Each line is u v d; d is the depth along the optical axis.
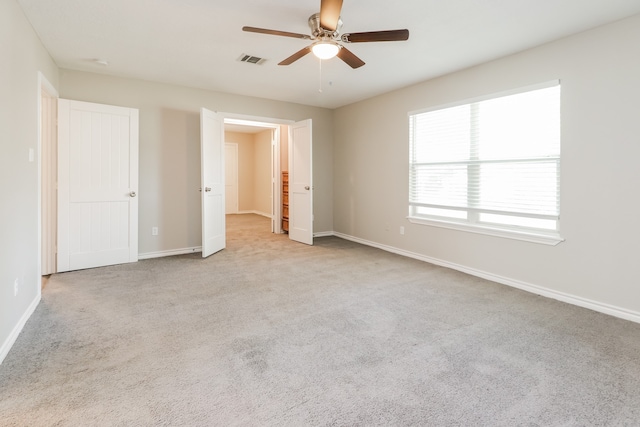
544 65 3.18
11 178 2.28
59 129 3.77
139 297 3.09
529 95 3.35
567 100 3.03
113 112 4.10
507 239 3.55
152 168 4.55
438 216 4.39
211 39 3.17
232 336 2.36
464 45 3.23
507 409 1.62
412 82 4.50
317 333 2.41
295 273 3.91
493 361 2.05
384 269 4.11
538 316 2.73
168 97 4.62
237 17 2.76
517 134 3.46
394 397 1.71
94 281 3.54
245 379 1.85
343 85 4.66
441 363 2.03
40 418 1.53
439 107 4.22
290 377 1.87
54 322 2.54
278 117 5.65
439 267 4.21
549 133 3.21
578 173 2.97
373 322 2.60
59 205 3.79
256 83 4.59
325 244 5.61
